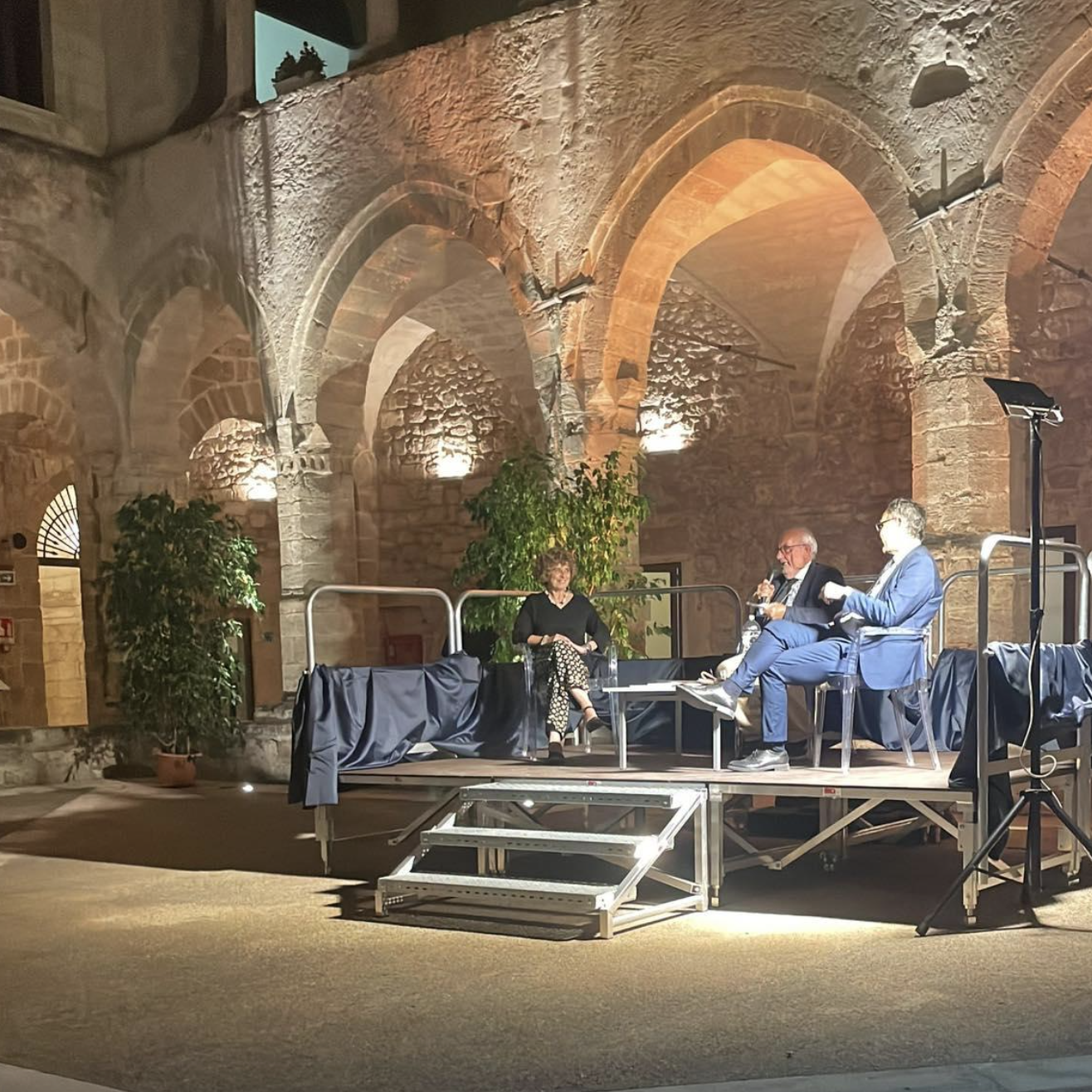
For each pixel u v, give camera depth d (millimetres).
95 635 12453
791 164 9664
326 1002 4531
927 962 4688
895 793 5504
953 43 8078
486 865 6625
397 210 10688
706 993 4426
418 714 7266
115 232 12438
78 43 12367
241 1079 3807
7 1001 4719
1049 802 5348
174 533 11422
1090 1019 3967
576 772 6438
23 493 15891
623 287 9570
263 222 11438
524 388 14656
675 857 7090
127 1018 4445
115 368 12406
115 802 10383
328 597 11320
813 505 13516
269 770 11352
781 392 13633
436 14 12211
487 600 9469
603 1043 3963
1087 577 6520
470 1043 4023
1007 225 7914
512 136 9961
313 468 11305
